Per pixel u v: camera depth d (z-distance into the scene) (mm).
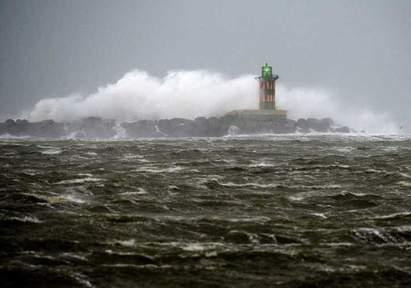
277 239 57281
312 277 46062
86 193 83438
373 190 90188
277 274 46812
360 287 44281
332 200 80875
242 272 47094
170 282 44750
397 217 68125
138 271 46750
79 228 60188
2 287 43312
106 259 49625
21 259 48969
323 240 57188
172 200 79375
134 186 90188
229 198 81875
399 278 46094
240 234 58594
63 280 44562
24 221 62781
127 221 63875
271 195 84625
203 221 64875
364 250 53875
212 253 51656
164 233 59375
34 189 84938
